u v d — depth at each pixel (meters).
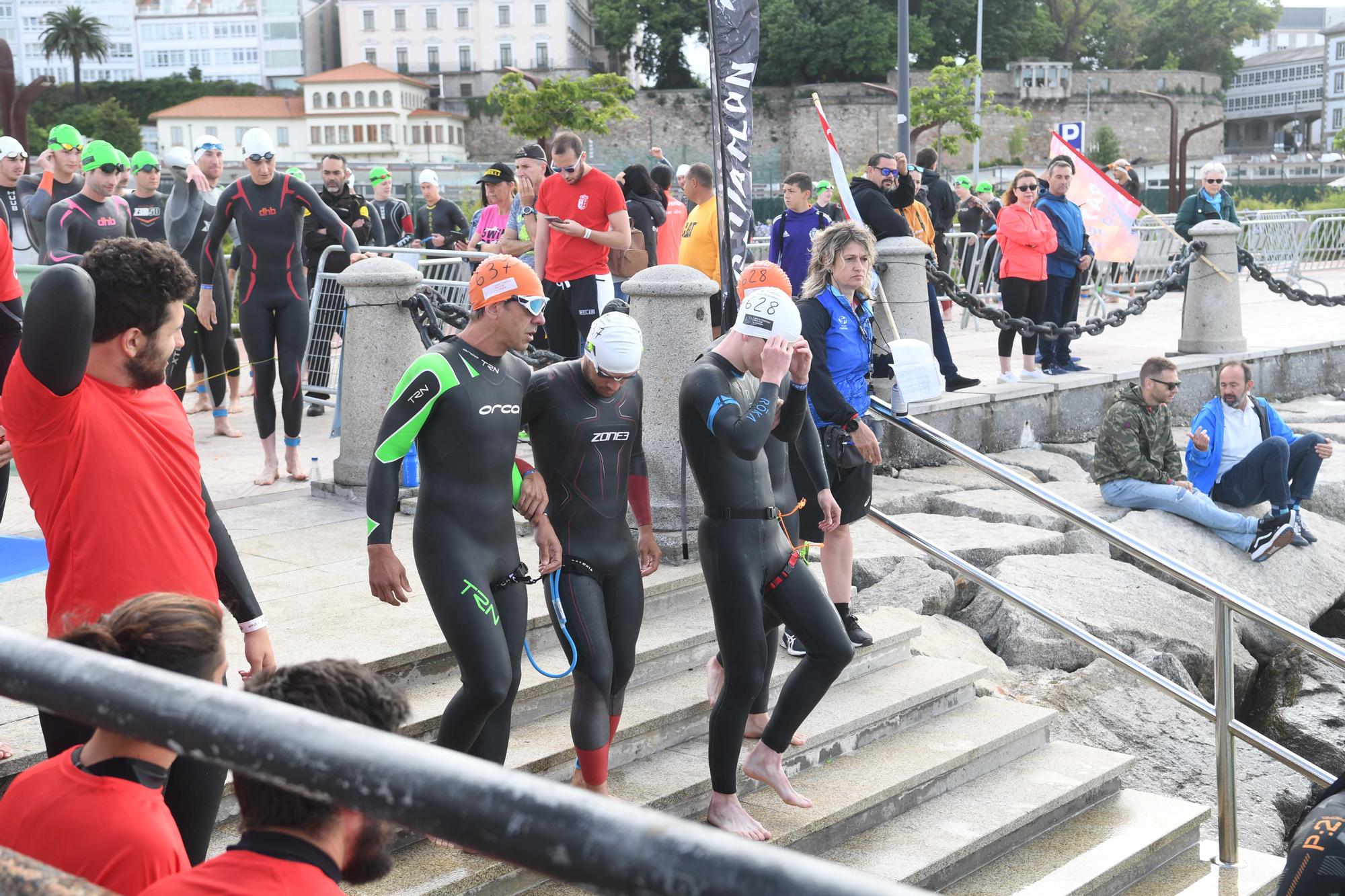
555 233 8.05
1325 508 10.03
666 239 11.27
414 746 1.06
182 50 112.12
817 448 4.83
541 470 4.16
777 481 4.52
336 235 7.60
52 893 1.25
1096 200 12.04
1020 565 7.87
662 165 11.37
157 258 2.72
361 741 1.07
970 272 16.61
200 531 2.90
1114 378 11.09
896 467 9.73
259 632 3.22
